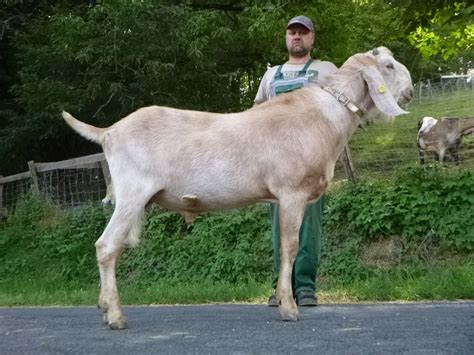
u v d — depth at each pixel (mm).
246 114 5367
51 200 12750
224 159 5199
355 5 17609
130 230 5137
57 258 11586
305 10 16203
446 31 16438
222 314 5980
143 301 8375
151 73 14203
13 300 9023
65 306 8211
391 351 3877
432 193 9469
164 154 5180
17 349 4395
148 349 4199
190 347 4215
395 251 9289
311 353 3908
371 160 10938
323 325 4922
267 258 10031
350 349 3977
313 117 5371
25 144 16141
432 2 11500
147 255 10844
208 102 16078
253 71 18156
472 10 11766
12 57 16719
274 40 16031
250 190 5246
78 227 11828
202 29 14336
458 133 10750
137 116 5273
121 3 13758
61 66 15055
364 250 9516
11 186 13711
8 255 12055
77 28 13883
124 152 5184
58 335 4891
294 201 5246
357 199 9875
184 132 5254
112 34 13852
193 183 5211
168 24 14250
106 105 14805
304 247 6375
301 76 6438
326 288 8742
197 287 8914
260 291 8359
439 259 9008
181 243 10672
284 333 4609
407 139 11164
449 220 9172
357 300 7531
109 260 5102
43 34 15547
